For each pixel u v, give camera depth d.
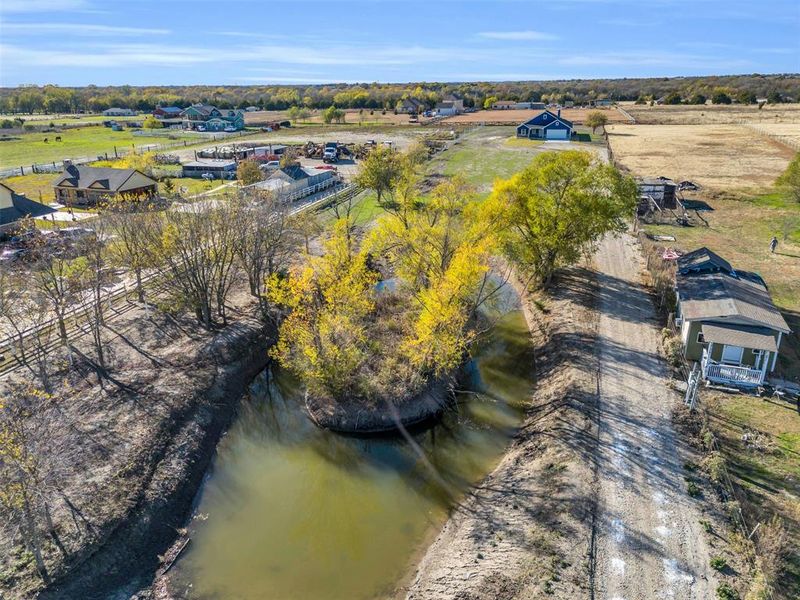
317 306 37.53
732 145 117.94
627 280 50.53
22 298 39.75
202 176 92.31
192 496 29.36
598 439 29.77
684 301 38.53
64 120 195.12
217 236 48.00
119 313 44.59
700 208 72.38
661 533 23.86
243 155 108.56
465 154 110.06
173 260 47.34
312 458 32.88
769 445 28.91
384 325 42.97
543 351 41.38
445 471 31.06
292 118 189.25
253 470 31.84
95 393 34.22
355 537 26.77
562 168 45.16
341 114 173.50
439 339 35.75
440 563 24.58
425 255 42.47
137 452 29.89
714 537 23.64
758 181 85.44
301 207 73.50
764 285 42.25
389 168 77.81
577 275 51.66
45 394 27.77
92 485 27.33
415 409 35.38
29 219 52.16
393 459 32.44
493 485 29.02
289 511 28.66
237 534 27.06
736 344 33.66
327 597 23.48
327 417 35.28
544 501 26.36
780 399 32.72
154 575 24.52
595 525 24.36
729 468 27.50
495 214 45.03
